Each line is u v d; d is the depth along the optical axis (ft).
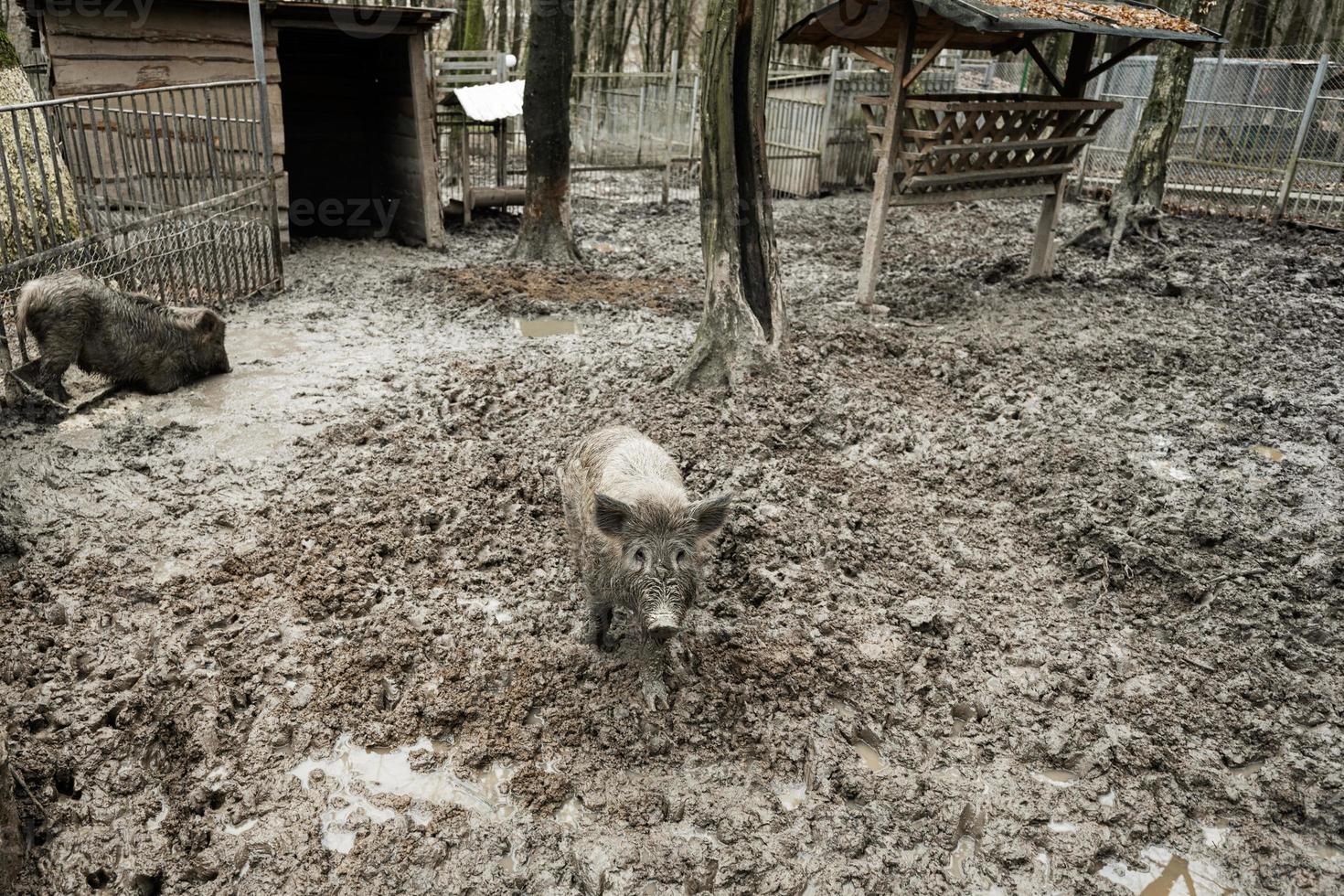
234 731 13.75
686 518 13.30
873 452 23.13
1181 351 30.66
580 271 39.09
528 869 11.89
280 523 18.63
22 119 30.37
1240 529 20.20
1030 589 18.29
